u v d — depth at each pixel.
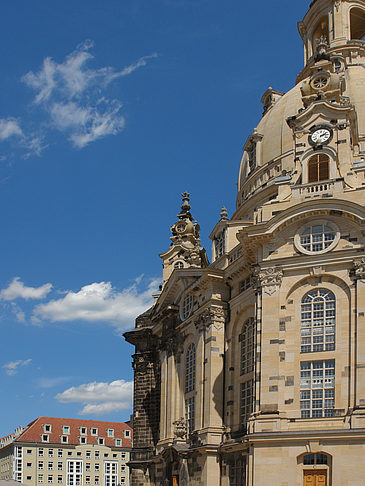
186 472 77.69
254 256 69.25
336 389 61.25
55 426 160.75
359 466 57.44
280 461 59.91
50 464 155.38
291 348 64.00
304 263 65.31
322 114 70.00
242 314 75.94
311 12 106.19
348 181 66.38
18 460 152.50
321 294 64.56
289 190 69.25
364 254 63.12
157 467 87.75
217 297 78.69
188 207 107.19
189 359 84.31
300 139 70.38
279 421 61.38
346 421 59.53
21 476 151.50
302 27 109.19
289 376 63.25
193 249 97.62
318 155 69.00
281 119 91.56
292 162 86.19
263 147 92.31
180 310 88.31
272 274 66.00
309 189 67.81
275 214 68.31
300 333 64.25
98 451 161.62
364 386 59.66
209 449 72.94
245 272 75.75
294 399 62.44
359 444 57.91
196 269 85.00
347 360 61.69
